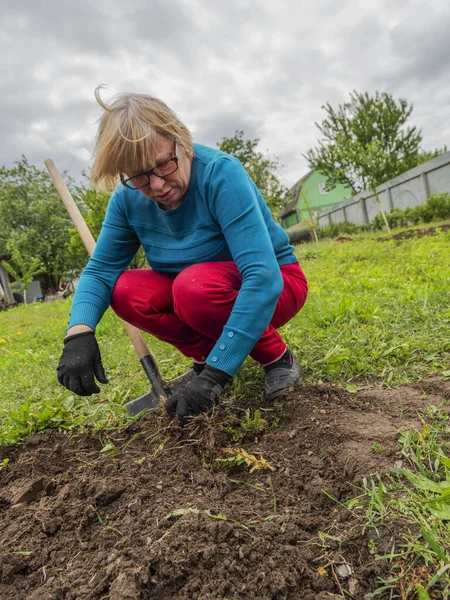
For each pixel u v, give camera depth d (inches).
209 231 71.6
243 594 40.1
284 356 81.6
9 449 81.7
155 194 64.9
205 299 72.1
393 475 52.9
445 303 129.1
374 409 71.9
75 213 96.0
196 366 93.5
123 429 81.0
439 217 573.3
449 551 40.5
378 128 1130.7
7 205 1342.3
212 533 45.3
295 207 1547.7
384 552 42.3
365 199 868.0
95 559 46.9
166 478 60.4
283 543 45.7
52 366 146.6
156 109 60.1
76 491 60.3
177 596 40.8
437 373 84.5
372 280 193.8
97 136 61.9
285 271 80.5
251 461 59.6
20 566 49.4
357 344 101.2
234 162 67.3
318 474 57.6
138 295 79.9
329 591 40.7
